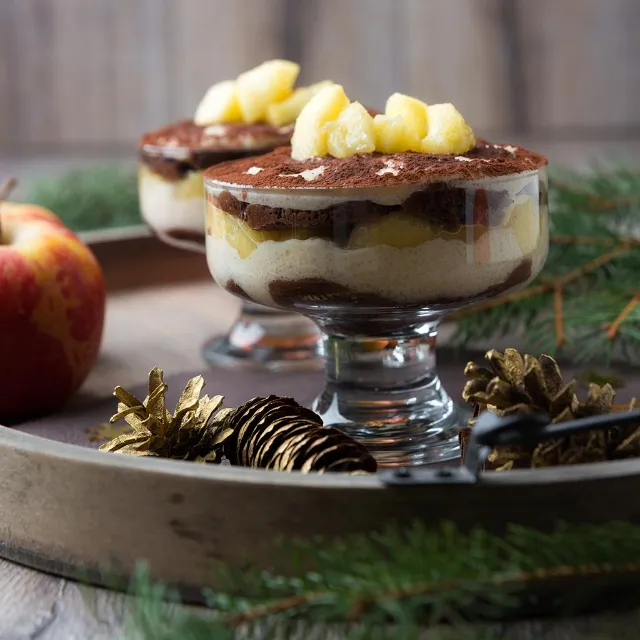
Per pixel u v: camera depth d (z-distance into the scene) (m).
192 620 0.46
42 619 0.49
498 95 1.14
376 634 0.46
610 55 1.12
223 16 1.14
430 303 0.55
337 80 1.15
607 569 0.46
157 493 0.49
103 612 0.49
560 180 0.76
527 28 1.13
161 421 0.54
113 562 0.50
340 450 0.51
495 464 0.52
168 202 0.69
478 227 0.54
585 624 0.47
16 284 0.60
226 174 0.57
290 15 1.14
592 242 0.69
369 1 1.13
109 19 1.15
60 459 0.50
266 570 0.48
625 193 0.74
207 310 0.75
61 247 0.62
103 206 0.90
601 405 0.52
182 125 0.71
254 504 0.48
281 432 0.52
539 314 0.69
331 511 0.48
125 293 0.79
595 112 1.14
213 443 0.54
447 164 0.54
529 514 0.48
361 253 0.54
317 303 0.55
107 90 1.17
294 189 0.53
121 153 1.18
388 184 0.53
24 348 0.60
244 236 0.55
